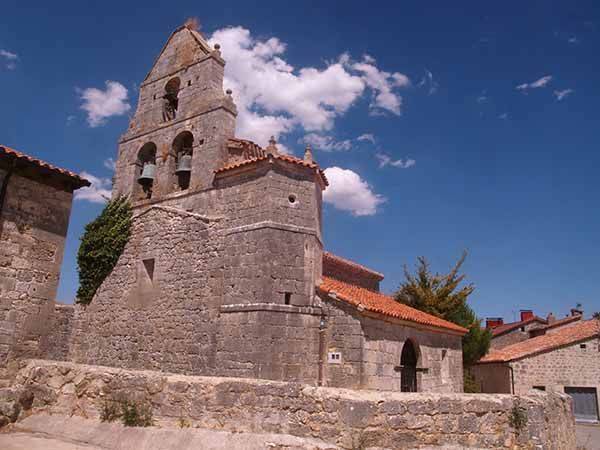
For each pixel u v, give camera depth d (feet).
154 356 61.82
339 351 55.42
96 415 35.50
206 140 66.54
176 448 30.50
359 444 29.27
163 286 64.18
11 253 43.83
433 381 70.23
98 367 38.45
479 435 31.24
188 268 62.39
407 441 29.99
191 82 72.28
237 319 55.42
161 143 72.23
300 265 57.47
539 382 96.63
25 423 37.76
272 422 31.09
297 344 54.49
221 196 62.44
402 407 30.58
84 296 71.97
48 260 46.50
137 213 71.10
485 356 107.45
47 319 45.57
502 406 32.30
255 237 57.26
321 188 65.92
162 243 66.33
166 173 69.82
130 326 65.87
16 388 39.09
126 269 69.62
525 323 154.61
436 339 73.77
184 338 59.72
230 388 32.40
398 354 61.72
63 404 37.70
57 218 47.96
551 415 35.81
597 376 94.84
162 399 33.53
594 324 103.65
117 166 76.69
